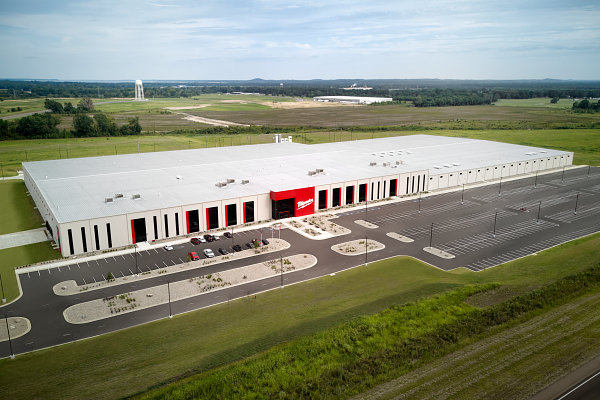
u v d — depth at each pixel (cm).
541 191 14400
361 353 5941
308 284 7919
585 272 8188
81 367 5603
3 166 18125
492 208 12519
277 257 9050
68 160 15450
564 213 12044
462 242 9931
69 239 8988
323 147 18700
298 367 5650
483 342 6138
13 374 5462
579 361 5603
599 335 6188
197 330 6456
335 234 10394
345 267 8619
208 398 5094
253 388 5275
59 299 7300
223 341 6197
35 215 11744
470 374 5431
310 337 6253
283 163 14925
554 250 9469
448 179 14788
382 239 10100
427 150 18262
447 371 5519
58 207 9862
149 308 7038
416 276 8281
